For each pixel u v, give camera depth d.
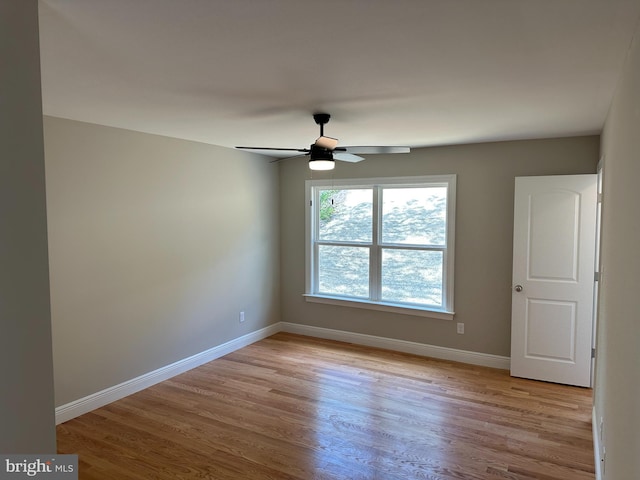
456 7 1.49
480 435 3.17
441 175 4.71
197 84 2.40
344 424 3.34
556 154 4.18
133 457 2.89
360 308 5.32
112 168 3.66
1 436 1.34
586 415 3.48
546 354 4.16
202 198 4.57
